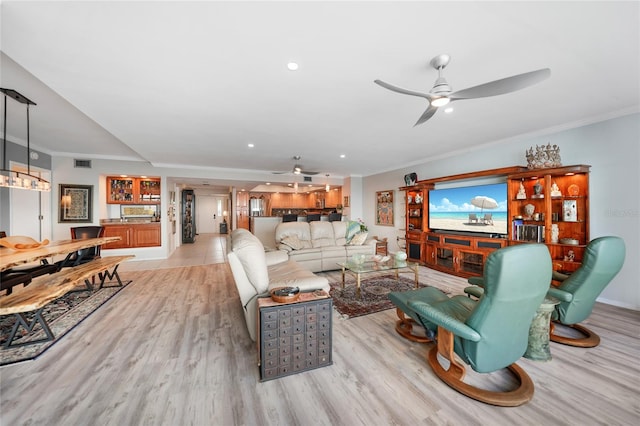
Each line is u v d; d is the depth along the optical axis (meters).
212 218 12.92
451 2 1.36
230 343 2.22
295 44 1.71
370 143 4.25
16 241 3.50
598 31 1.60
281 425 1.38
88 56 1.81
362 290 3.68
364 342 2.27
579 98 2.60
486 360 1.57
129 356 2.01
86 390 1.63
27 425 1.36
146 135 3.72
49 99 2.78
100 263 3.34
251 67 1.98
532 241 3.54
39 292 2.19
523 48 1.77
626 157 2.92
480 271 4.14
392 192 6.76
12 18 1.41
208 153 4.96
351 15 1.45
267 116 3.00
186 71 2.03
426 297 2.34
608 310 2.90
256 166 6.44
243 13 1.42
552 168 3.29
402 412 1.47
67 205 5.42
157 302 3.23
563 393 1.61
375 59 1.89
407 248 5.55
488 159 4.34
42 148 5.01
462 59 1.90
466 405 1.53
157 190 6.50
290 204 11.12
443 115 3.04
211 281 4.20
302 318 1.84
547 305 1.97
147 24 1.50
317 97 2.51
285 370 1.80
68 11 1.38
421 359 2.02
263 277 2.15
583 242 3.24
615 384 1.69
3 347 2.12
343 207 8.25
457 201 4.65
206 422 1.40
